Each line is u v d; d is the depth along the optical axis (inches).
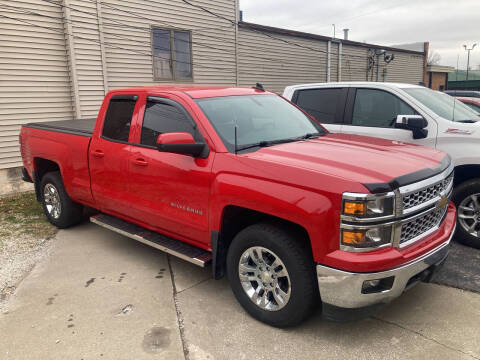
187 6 437.4
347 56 695.7
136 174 156.6
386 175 105.6
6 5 315.9
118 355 113.9
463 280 150.2
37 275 165.6
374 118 207.5
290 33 568.7
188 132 140.6
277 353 112.7
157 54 421.7
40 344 119.7
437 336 117.6
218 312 134.9
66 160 195.6
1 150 326.0
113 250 191.6
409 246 110.7
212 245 132.2
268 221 120.7
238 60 505.4
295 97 240.8
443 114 190.5
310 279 111.9
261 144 134.7
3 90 322.3
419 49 917.8
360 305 104.6
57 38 347.9
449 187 129.7
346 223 101.3
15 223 235.8
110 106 175.6
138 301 143.3
